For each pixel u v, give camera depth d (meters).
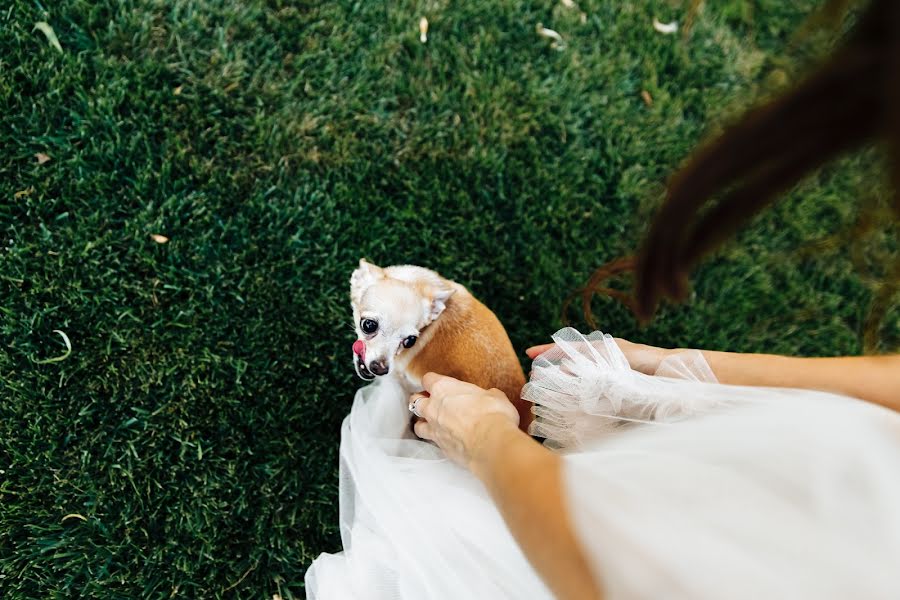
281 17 3.10
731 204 0.83
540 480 1.24
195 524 2.61
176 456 2.66
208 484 2.65
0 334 2.61
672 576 0.97
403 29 3.19
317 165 3.02
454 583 1.64
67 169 2.78
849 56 0.71
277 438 2.74
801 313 3.14
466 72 3.22
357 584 1.84
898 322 3.22
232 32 3.05
